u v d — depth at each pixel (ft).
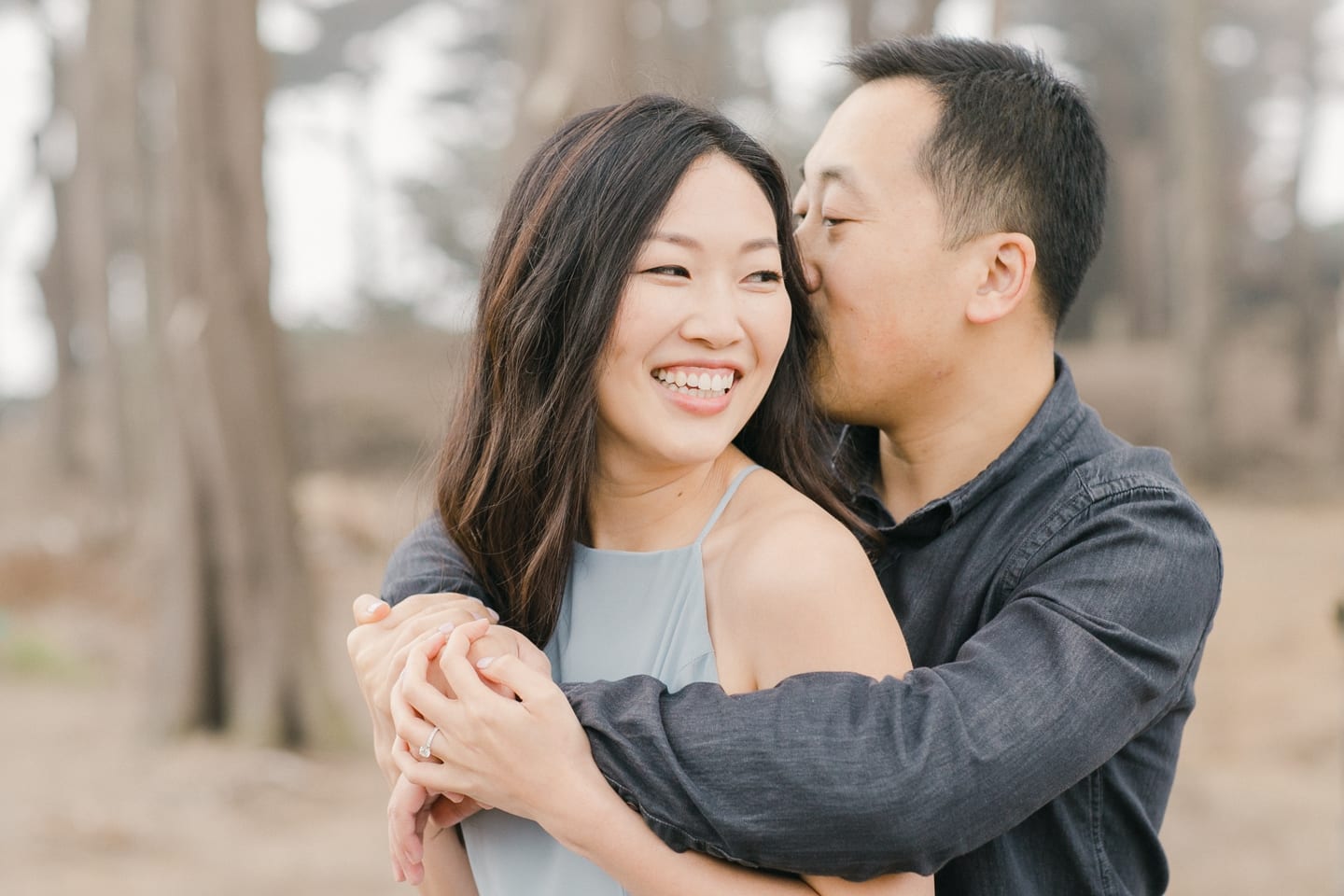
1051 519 5.40
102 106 58.13
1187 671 5.17
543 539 5.24
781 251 5.36
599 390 5.06
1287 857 20.76
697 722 4.55
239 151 26.25
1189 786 24.54
